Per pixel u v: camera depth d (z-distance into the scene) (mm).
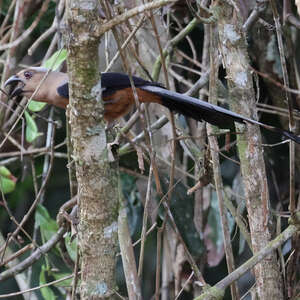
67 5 5523
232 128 9859
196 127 11273
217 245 11445
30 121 10250
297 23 9781
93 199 5941
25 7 11289
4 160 12781
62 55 9430
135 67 9898
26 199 13891
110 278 6051
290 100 7398
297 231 7336
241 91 7652
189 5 7344
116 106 8359
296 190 11227
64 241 10117
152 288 13703
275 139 11844
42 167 13125
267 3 10625
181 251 10602
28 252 13492
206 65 10562
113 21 5438
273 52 10961
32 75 9406
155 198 10680
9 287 14359
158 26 10711
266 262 7742
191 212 10711
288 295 8117
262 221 7672
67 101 9180
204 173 8562
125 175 12016
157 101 7965
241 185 11211
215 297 6613
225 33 7652
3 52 13617
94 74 5664
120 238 7293
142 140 10523
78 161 5914
